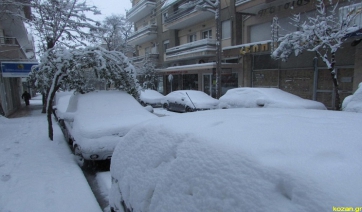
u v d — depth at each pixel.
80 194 3.85
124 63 8.06
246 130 1.82
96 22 16.12
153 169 2.03
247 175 1.36
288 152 1.43
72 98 7.43
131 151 2.47
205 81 20.14
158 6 26.27
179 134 2.02
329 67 8.91
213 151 1.62
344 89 11.27
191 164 1.68
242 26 16.73
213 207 1.41
